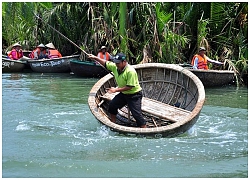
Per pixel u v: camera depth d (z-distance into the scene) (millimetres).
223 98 9688
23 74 14352
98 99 6996
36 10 16047
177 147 5594
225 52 12633
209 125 6926
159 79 7637
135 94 6230
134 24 14109
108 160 5082
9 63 14766
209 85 11336
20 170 4766
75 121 7090
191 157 5219
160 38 13289
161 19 12867
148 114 6980
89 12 14609
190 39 13492
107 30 13836
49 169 4801
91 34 14438
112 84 7438
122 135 5953
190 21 13477
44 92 10117
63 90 10469
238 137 6168
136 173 4688
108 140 5812
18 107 8195
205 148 5582
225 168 4867
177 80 7414
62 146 5625
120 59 6086
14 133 6270
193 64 11328
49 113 7688
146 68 7656
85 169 4789
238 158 5203
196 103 6324
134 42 13680
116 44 13961
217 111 8102
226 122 7145
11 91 10234
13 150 5469
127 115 7074
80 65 13148
